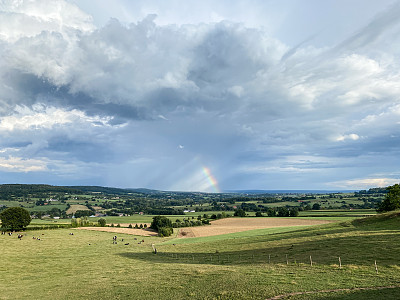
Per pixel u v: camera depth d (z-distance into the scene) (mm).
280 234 81688
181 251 72875
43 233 122375
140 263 58031
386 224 63531
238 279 33531
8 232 122500
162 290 33094
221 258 54656
